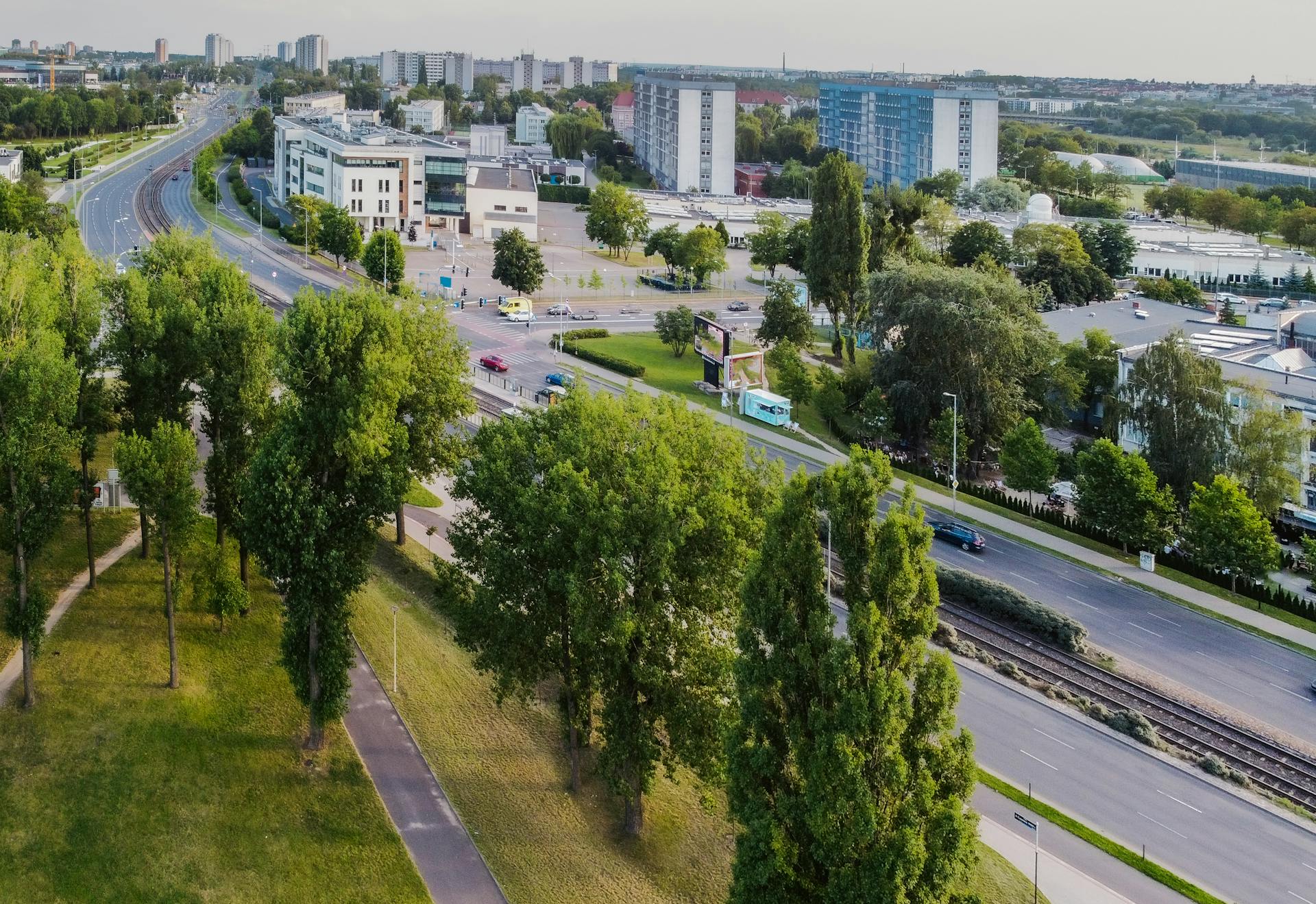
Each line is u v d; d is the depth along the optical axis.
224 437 94.19
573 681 77.00
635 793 73.25
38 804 69.19
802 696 56.84
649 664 71.38
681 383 178.00
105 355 91.94
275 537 74.50
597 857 71.19
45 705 76.62
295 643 76.19
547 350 194.50
